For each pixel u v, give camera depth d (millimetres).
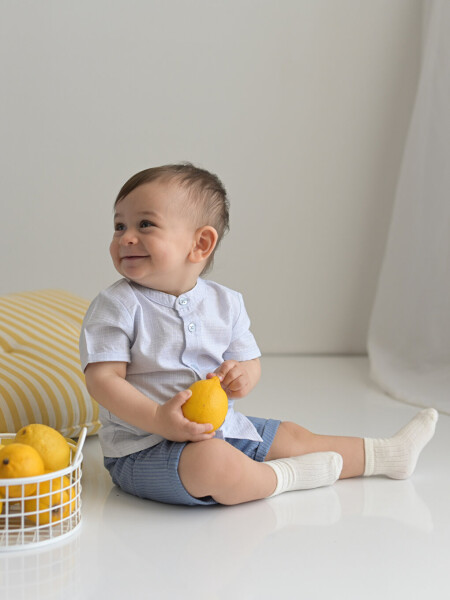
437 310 2998
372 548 1449
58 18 3412
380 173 3594
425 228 3104
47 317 2379
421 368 2965
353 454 1831
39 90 3438
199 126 3516
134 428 1662
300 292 3635
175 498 1614
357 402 2668
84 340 1646
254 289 3617
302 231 3607
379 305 3316
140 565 1360
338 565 1375
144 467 1626
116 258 1701
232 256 3584
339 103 3551
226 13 3469
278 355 3641
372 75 3541
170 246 1667
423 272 3090
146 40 3457
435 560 1403
